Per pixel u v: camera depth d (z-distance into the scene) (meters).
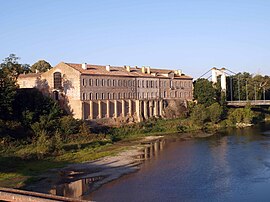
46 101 86.56
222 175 52.25
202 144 82.00
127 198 41.78
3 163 56.41
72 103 95.38
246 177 51.03
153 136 98.00
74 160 63.81
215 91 140.00
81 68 99.38
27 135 74.69
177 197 42.00
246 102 138.00
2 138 68.44
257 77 171.00
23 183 47.81
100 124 98.56
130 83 113.25
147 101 118.50
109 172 55.09
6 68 87.94
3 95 76.00
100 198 41.84
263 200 40.78
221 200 40.88
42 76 100.88
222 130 110.00
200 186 46.53
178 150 74.50
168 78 132.00
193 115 117.75
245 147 76.06
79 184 48.22
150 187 46.28
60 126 81.81
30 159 62.06
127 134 97.81
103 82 101.88
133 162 62.50
